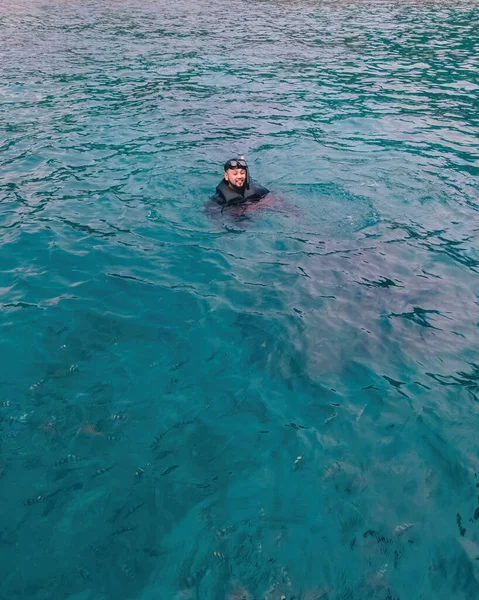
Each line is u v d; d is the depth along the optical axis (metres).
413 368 4.92
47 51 21.34
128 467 3.94
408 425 4.29
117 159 10.42
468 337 5.34
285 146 11.06
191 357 5.08
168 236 7.48
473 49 21.50
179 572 3.25
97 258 6.91
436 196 8.60
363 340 5.29
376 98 14.80
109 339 5.33
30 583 3.20
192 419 4.37
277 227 7.66
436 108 13.80
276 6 34.50
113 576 3.24
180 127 12.38
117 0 37.44
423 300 5.95
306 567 3.26
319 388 4.70
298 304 5.90
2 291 6.18
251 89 15.73
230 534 3.46
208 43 22.89
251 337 5.36
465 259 6.79
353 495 3.71
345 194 8.70
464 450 4.06
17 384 4.72
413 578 3.19
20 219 8.00
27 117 13.18
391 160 10.20
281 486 3.79
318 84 16.33
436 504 3.64
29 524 3.54
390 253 6.95
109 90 15.68
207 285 6.30
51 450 4.07
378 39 23.64
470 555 3.31
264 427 4.29
